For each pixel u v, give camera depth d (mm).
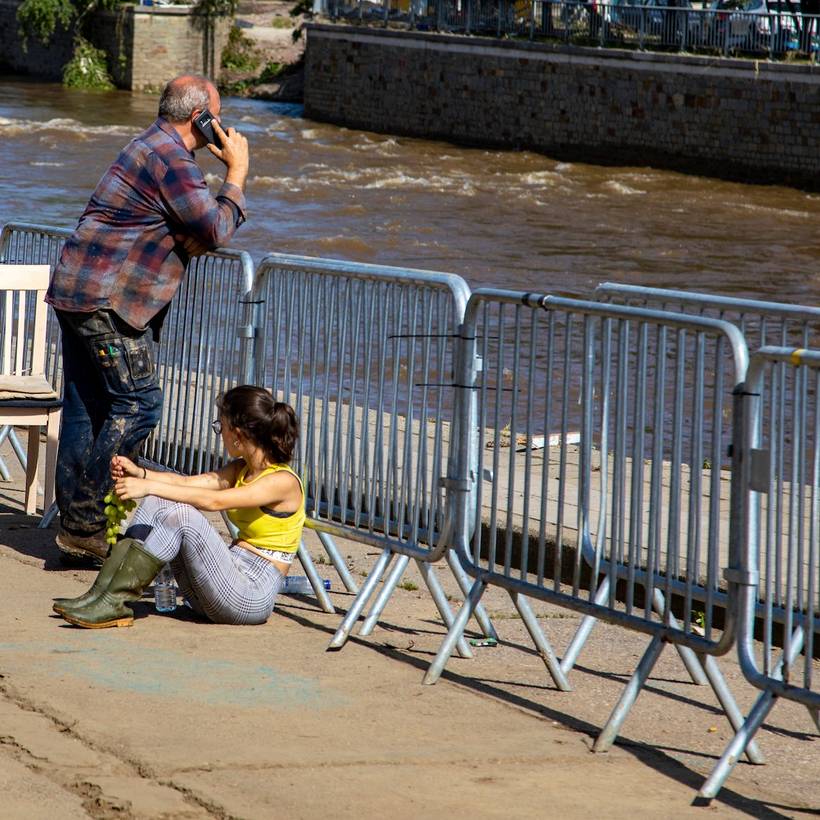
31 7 175625
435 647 16844
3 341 22906
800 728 14898
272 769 12125
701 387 14266
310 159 121438
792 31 113375
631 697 13586
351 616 16453
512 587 15609
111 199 18141
